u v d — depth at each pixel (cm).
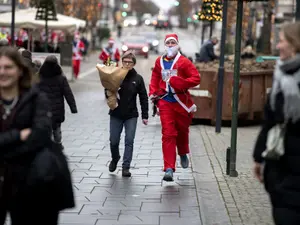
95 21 5169
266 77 1513
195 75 879
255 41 3709
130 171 971
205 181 902
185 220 709
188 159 1029
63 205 474
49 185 461
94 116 1623
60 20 2398
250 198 804
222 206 764
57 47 2672
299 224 440
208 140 1276
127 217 718
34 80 482
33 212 470
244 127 1508
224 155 1105
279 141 446
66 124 1473
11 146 454
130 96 921
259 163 468
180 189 859
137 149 1160
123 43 4728
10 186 461
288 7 3334
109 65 962
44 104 466
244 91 1471
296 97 433
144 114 940
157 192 840
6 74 458
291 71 437
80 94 2209
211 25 2025
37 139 453
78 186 865
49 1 2222
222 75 1371
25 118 461
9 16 2323
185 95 890
